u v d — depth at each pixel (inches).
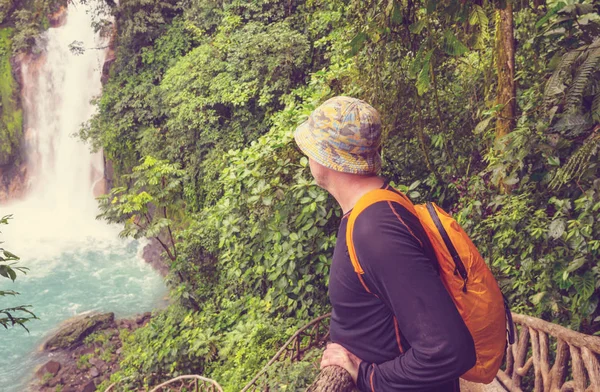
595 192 155.1
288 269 323.3
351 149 50.6
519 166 177.0
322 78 346.3
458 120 271.3
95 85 1005.2
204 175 738.2
